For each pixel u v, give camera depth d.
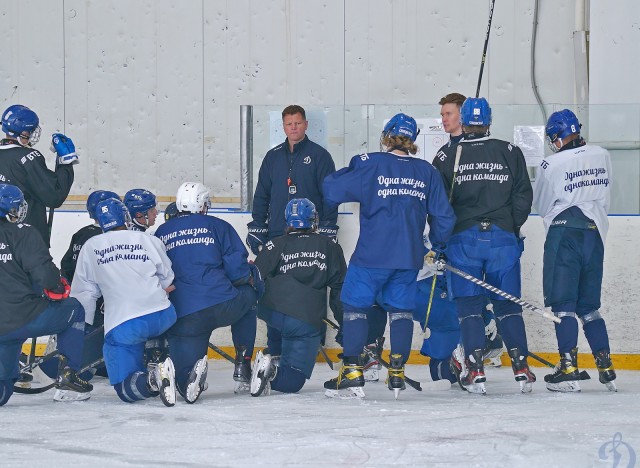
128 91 28.02
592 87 22.97
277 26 27.33
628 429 11.51
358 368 14.22
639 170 19.38
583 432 11.33
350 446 10.62
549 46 25.86
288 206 15.51
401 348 14.16
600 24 22.78
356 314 14.23
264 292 15.24
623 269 18.97
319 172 19.00
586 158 15.55
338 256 15.43
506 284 15.05
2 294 13.57
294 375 15.05
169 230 14.75
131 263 14.09
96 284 14.38
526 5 25.94
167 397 13.35
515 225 15.03
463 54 26.41
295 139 18.98
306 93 27.27
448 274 15.02
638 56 22.48
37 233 13.67
